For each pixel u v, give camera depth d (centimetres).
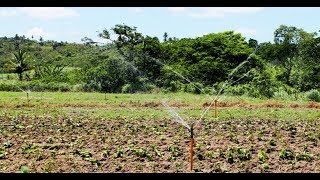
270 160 1349
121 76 5200
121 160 1342
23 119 2416
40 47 10031
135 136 1791
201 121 2292
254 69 5022
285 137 1770
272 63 5866
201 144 1543
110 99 3828
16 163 1295
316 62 4978
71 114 2705
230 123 2222
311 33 5203
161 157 1379
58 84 5303
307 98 4047
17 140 1686
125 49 5406
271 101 3756
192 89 4894
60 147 1538
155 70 5300
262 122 2281
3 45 10375
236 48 5316
